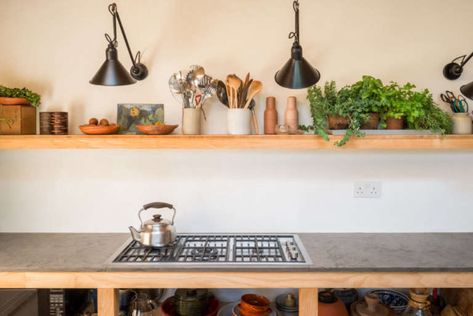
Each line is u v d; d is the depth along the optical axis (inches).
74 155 81.9
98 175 82.2
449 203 82.8
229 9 80.7
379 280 62.6
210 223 83.0
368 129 71.4
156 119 80.5
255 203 82.7
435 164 82.4
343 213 82.9
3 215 82.4
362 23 80.6
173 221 82.0
